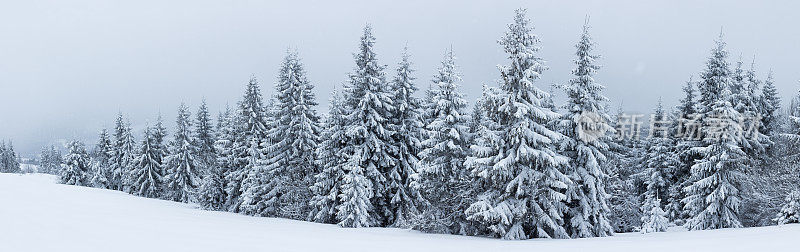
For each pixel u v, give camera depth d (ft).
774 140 103.86
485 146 72.69
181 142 177.17
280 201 113.50
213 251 46.37
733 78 96.58
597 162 81.15
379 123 95.04
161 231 61.31
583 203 78.79
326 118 105.81
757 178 96.12
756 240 52.54
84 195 144.36
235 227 73.61
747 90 99.25
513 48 71.20
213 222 82.53
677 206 111.24
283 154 110.83
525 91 71.31
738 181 92.84
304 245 52.95
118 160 240.94
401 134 97.35
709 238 59.26
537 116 70.49
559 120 82.38
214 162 151.64
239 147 134.51
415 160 95.96
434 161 81.00
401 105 97.25
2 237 50.85
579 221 77.87
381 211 99.19
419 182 83.41
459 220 79.92
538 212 71.51
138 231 59.98
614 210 104.12
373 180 96.22
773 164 100.48
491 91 73.05
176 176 173.68
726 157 89.97
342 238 62.54
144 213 94.58
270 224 86.74
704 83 96.53
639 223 110.83
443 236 72.74
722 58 94.27
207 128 180.55
